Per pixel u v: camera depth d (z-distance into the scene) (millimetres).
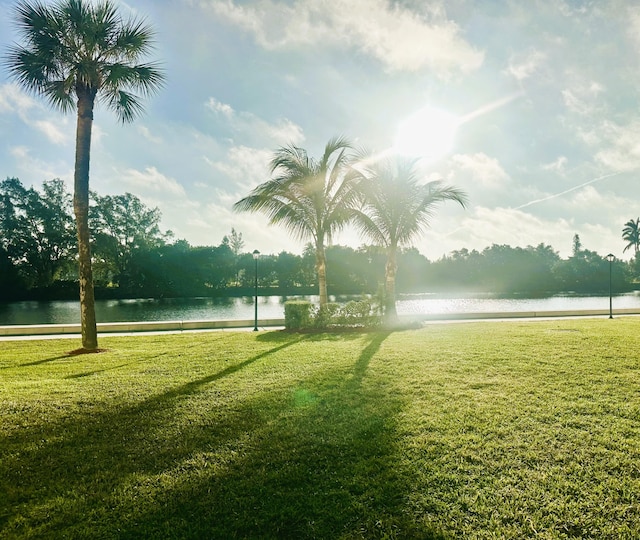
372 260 53031
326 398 4918
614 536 2338
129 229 46781
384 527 2430
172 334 11664
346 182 12516
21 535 2408
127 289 46500
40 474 3127
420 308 27422
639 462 3182
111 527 2488
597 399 4754
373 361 6941
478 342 8805
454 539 2324
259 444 3617
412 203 13047
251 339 10188
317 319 12391
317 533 2393
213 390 5293
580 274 61875
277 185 12383
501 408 4465
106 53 9148
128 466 3238
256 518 2547
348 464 3221
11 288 41406
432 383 5523
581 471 3059
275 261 60438
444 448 3484
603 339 9031
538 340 8984
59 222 43781
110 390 5332
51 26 8406
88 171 9266
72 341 10430
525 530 2396
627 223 65500
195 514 2609
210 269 53688
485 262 65375
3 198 42031
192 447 3562
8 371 6660
